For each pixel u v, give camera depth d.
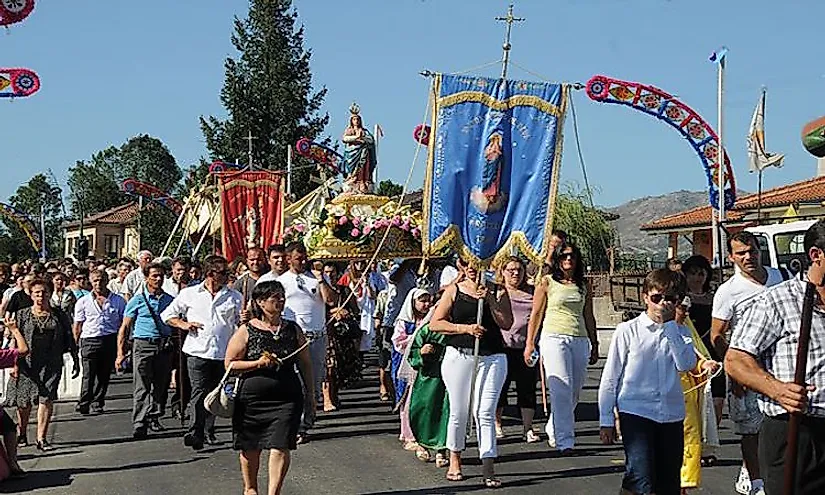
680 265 9.55
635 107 17.69
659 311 6.64
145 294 11.31
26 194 114.81
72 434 11.50
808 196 28.56
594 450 9.95
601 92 17.28
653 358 6.60
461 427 8.66
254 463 7.49
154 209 62.81
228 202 17.83
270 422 7.34
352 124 17.11
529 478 8.75
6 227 103.81
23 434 10.73
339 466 9.37
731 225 18.98
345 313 11.50
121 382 16.91
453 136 9.56
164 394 11.41
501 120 9.60
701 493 8.16
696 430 7.62
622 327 6.66
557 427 9.48
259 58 58.31
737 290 7.73
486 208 9.59
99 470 9.42
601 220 39.47
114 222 88.31
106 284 13.31
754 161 17.48
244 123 57.75
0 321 10.50
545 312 9.57
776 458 4.89
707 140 18.17
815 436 4.73
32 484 8.87
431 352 9.05
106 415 12.98
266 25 58.69
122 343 11.36
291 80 58.62
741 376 4.81
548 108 9.66
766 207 28.95
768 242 15.52
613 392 6.67
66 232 95.94
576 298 9.47
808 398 4.69
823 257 4.67
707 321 9.16
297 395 7.46
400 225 14.48
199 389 10.29
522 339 10.35
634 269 33.25
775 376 4.84
